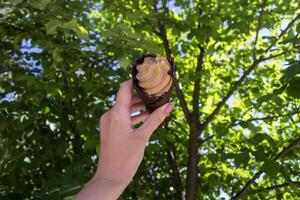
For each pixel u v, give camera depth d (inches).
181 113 133.6
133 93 22.8
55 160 99.9
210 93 132.6
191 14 111.0
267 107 107.0
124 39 64.8
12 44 101.3
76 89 97.6
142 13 97.7
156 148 76.1
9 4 84.3
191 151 109.8
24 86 100.5
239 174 119.2
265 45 112.4
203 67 130.4
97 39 90.8
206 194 122.6
